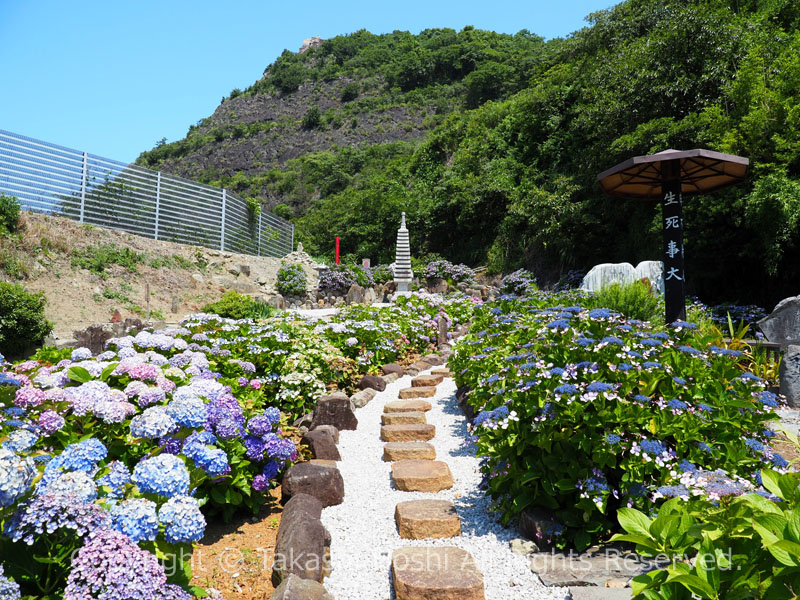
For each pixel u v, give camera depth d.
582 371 3.63
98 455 2.68
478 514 3.94
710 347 4.18
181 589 2.22
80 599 1.98
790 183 10.16
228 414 3.67
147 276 15.41
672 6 18.28
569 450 3.47
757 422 3.70
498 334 6.34
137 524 2.31
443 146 34.41
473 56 89.50
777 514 1.87
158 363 4.75
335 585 3.07
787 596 1.73
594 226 18.03
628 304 7.96
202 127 102.00
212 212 20.31
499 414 3.53
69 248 14.27
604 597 2.72
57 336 11.04
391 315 10.89
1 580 1.84
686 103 14.88
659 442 3.25
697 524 2.07
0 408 3.24
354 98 96.19
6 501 1.93
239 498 3.67
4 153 13.93
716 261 12.72
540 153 25.11
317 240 36.69
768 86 11.98
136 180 17.41
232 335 7.42
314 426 5.84
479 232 27.28
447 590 2.83
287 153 83.81
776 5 15.34
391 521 3.86
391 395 7.56
